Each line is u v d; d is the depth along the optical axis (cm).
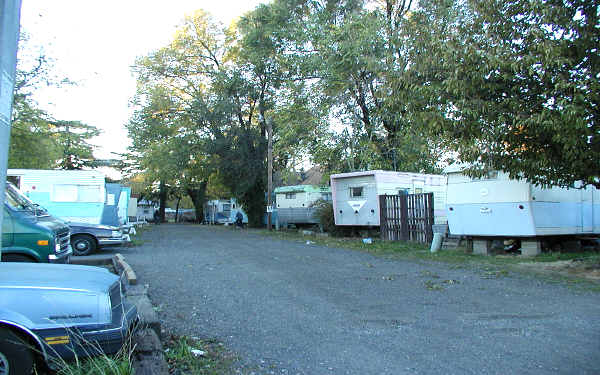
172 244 1716
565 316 625
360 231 2002
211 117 3125
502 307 679
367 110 2061
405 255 1338
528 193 1192
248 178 3197
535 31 868
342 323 593
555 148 947
